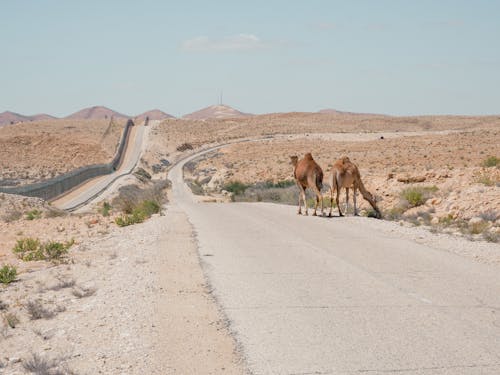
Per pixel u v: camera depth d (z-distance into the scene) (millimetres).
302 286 9203
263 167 110125
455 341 6465
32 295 10172
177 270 10625
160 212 25422
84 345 6742
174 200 54219
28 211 37344
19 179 153000
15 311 9102
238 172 104250
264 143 176500
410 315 7500
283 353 6172
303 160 19828
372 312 7668
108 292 9359
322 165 100625
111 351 6406
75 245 16547
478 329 6887
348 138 193500
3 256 16000
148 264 11422
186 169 143125
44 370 5938
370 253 12195
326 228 16391
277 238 14484
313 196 30594
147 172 149875
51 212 36188
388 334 6742
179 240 14500
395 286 9141
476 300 8219
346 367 5746
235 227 17000
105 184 102000
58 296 9750
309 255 11984
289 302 8234
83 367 5980
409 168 78812
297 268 10641
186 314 7707
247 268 10688
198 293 8867
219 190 75188
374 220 17734
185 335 6828
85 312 8273
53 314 8445
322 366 5785
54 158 198625
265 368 5766
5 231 23375
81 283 10609
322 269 10531
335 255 11969
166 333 6914
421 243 13656
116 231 19234
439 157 93312
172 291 9031
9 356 6750
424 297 8430
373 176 26922
